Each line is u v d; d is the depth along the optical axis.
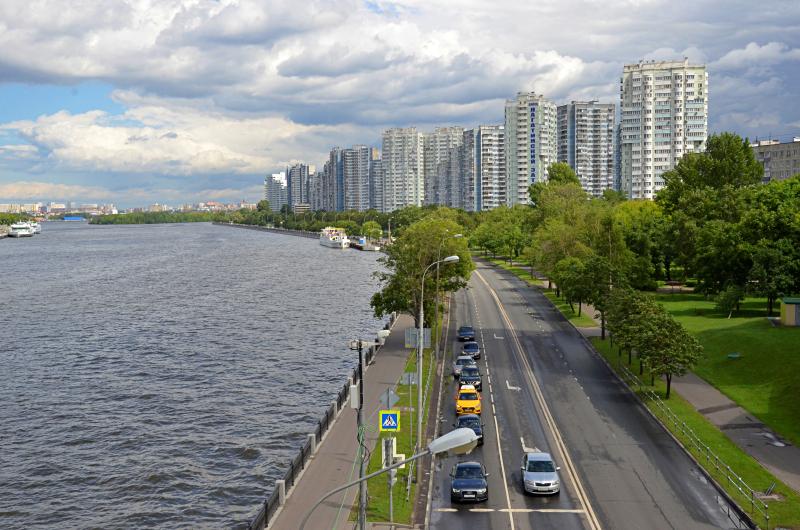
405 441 58.50
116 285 193.00
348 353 106.62
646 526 42.91
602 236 124.88
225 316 139.38
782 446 55.88
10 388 87.62
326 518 44.41
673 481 50.06
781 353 78.19
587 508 45.66
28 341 115.25
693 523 43.25
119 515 54.81
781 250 104.31
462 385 73.44
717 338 89.88
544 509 45.66
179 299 163.88
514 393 73.38
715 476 50.09
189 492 58.66
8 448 67.94
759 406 66.00
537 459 49.94
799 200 116.94
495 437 59.88
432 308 97.19
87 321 133.88
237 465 64.06
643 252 142.38
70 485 59.97
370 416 65.31
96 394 85.19
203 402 81.94
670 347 69.06
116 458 65.50
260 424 74.56
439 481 50.97
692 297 131.12
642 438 59.22
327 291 177.38
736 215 132.62
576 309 126.19
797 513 43.59
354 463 53.56
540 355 91.31
